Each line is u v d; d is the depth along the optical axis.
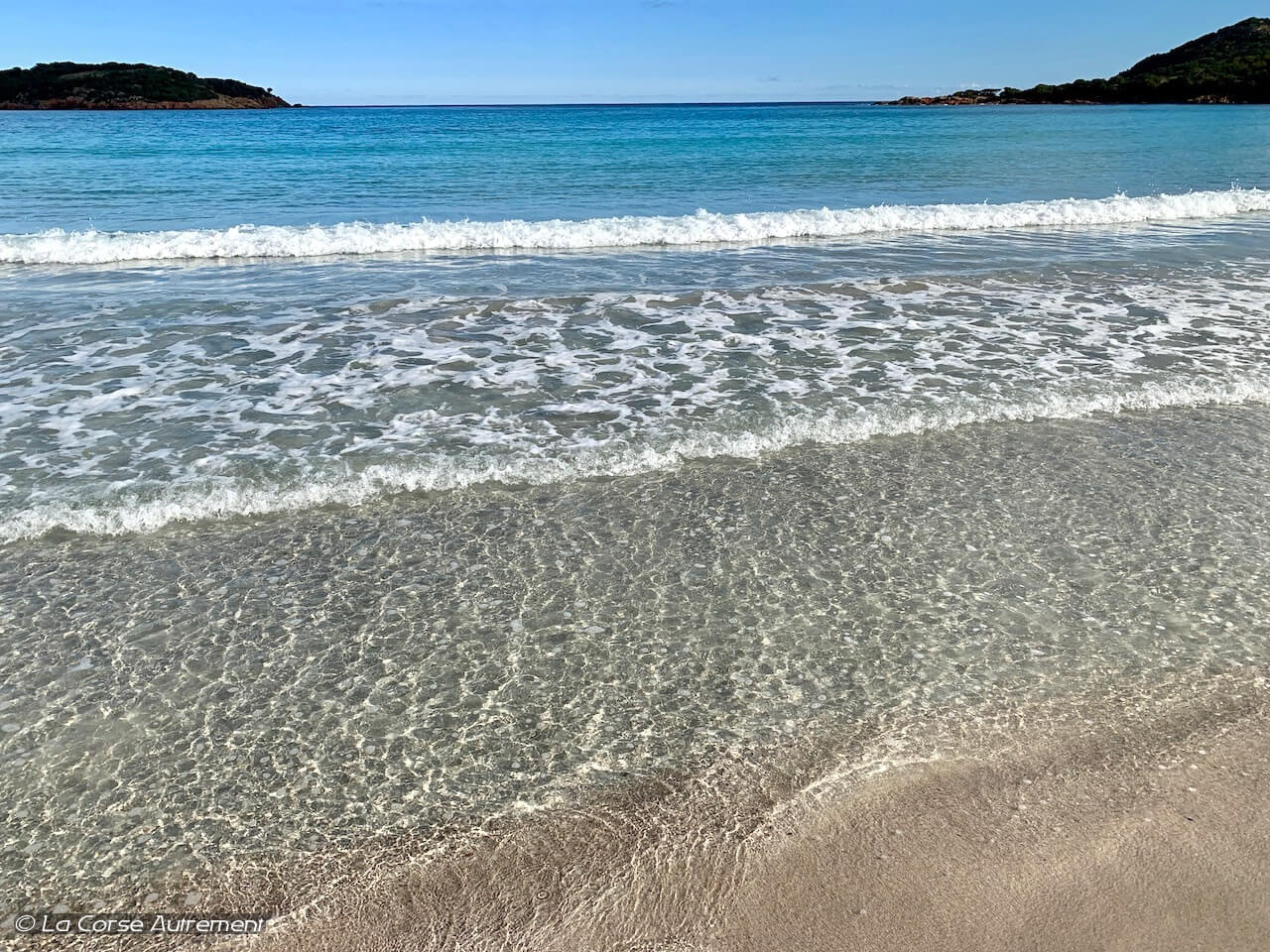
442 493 5.36
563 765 3.25
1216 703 3.53
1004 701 3.57
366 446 5.89
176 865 2.82
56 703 3.57
